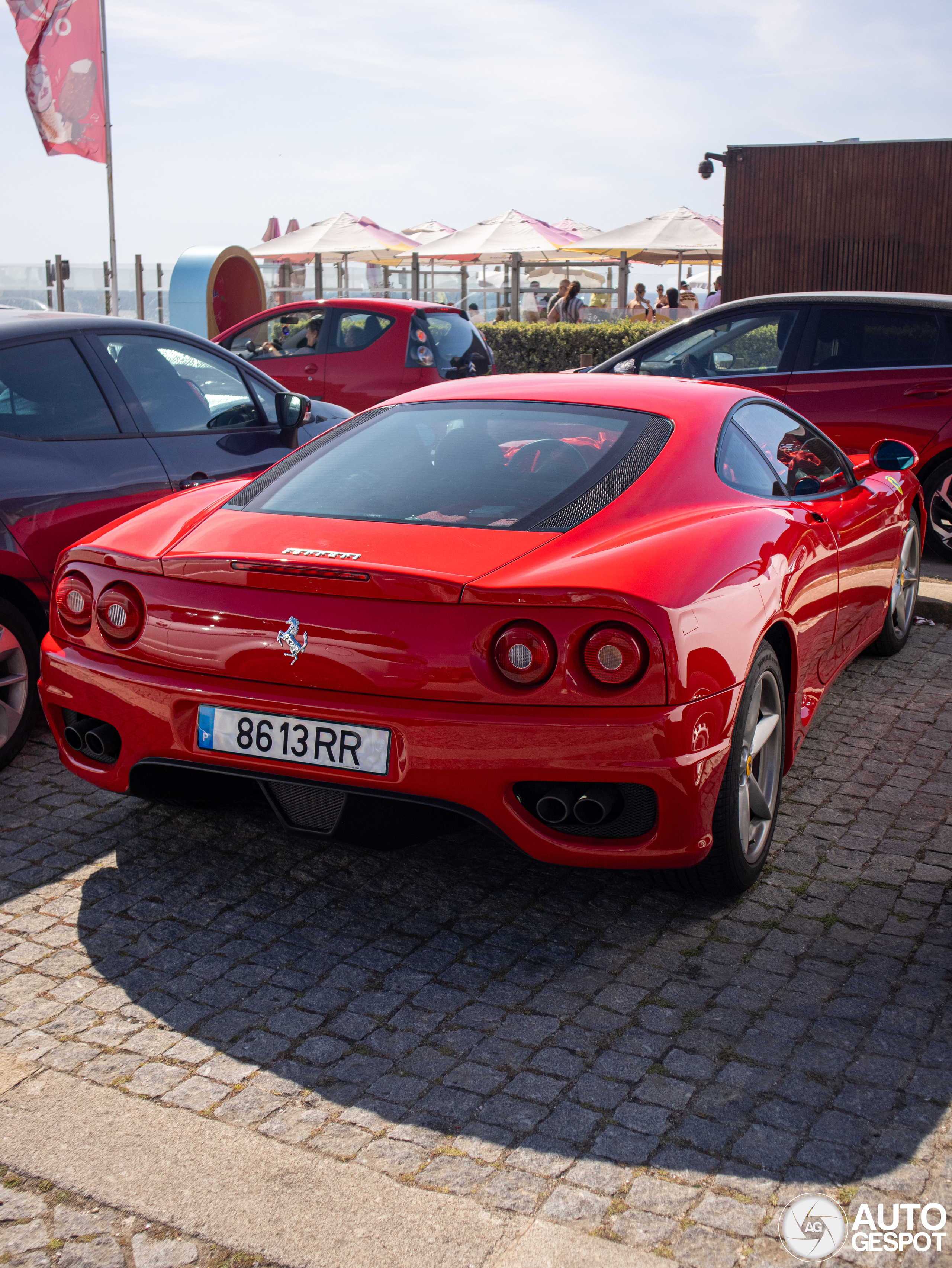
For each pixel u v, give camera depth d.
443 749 2.59
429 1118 2.28
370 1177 2.11
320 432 5.82
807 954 2.87
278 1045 2.51
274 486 3.26
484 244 24.38
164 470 4.68
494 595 2.53
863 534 4.21
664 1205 2.05
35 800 3.75
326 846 3.44
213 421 5.11
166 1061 2.45
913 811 3.70
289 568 2.67
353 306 10.95
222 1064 2.44
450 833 2.84
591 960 2.84
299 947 2.90
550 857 2.66
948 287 14.90
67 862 3.33
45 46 14.23
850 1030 2.55
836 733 4.38
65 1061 2.44
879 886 3.21
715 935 2.96
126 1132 2.22
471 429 3.33
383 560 2.69
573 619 2.54
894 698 4.77
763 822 3.23
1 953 2.85
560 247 23.69
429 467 3.15
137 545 3.00
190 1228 2.00
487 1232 1.99
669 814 2.62
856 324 7.18
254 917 3.04
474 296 27.09
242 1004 2.66
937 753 4.18
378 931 2.98
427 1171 2.13
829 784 3.91
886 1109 2.30
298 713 2.69
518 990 2.72
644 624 2.53
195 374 5.11
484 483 3.04
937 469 7.06
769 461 3.69
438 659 2.58
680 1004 2.66
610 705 2.54
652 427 3.28
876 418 7.06
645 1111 2.30
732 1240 1.97
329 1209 2.04
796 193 15.25
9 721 3.95
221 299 17.62
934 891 3.18
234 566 2.73
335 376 10.90
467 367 11.16
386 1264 1.92
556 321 19.19
